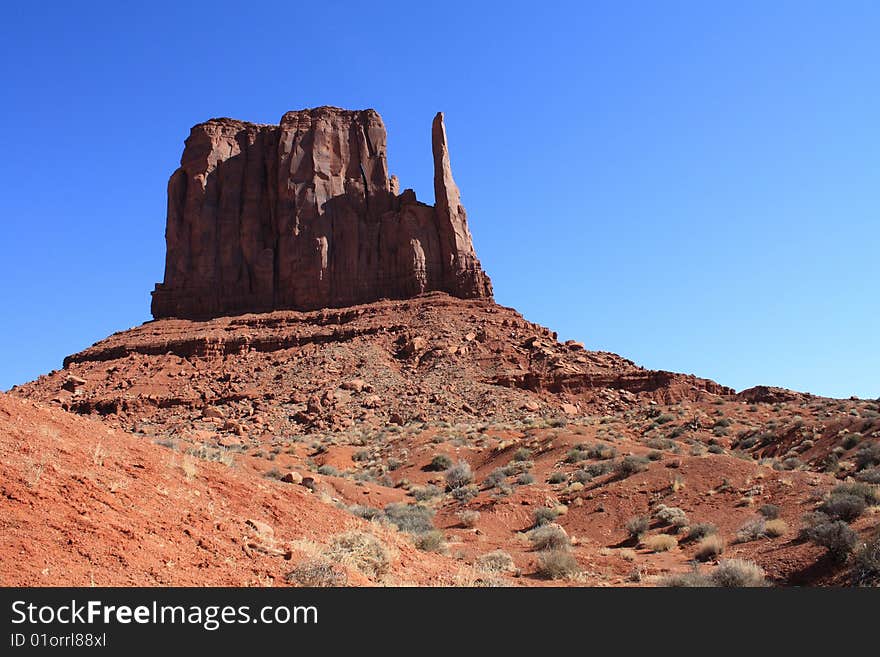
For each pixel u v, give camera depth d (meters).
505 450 51.12
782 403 72.94
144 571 9.65
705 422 62.84
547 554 21.45
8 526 9.29
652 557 25.33
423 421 67.12
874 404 64.50
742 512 29.52
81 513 10.34
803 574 19.80
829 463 40.84
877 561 17.97
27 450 11.88
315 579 11.54
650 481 35.59
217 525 12.50
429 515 34.31
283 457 50.81
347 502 35.97
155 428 68.12
